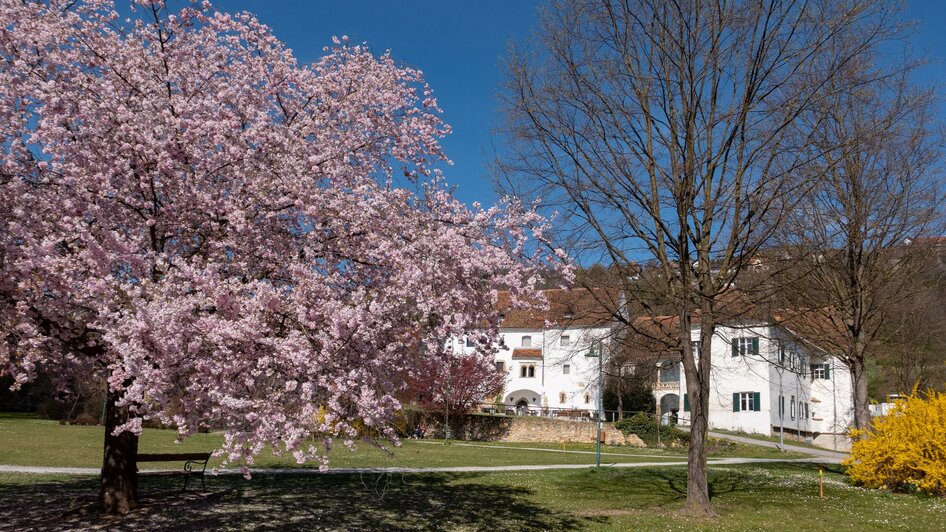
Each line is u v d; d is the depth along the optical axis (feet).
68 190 25.13
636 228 44.06
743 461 89.92
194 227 28.66
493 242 30.01
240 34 31.99
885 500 47.70
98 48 27.02
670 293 43.62
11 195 24.16
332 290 26.58
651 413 147.74
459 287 28.25
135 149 24.95
